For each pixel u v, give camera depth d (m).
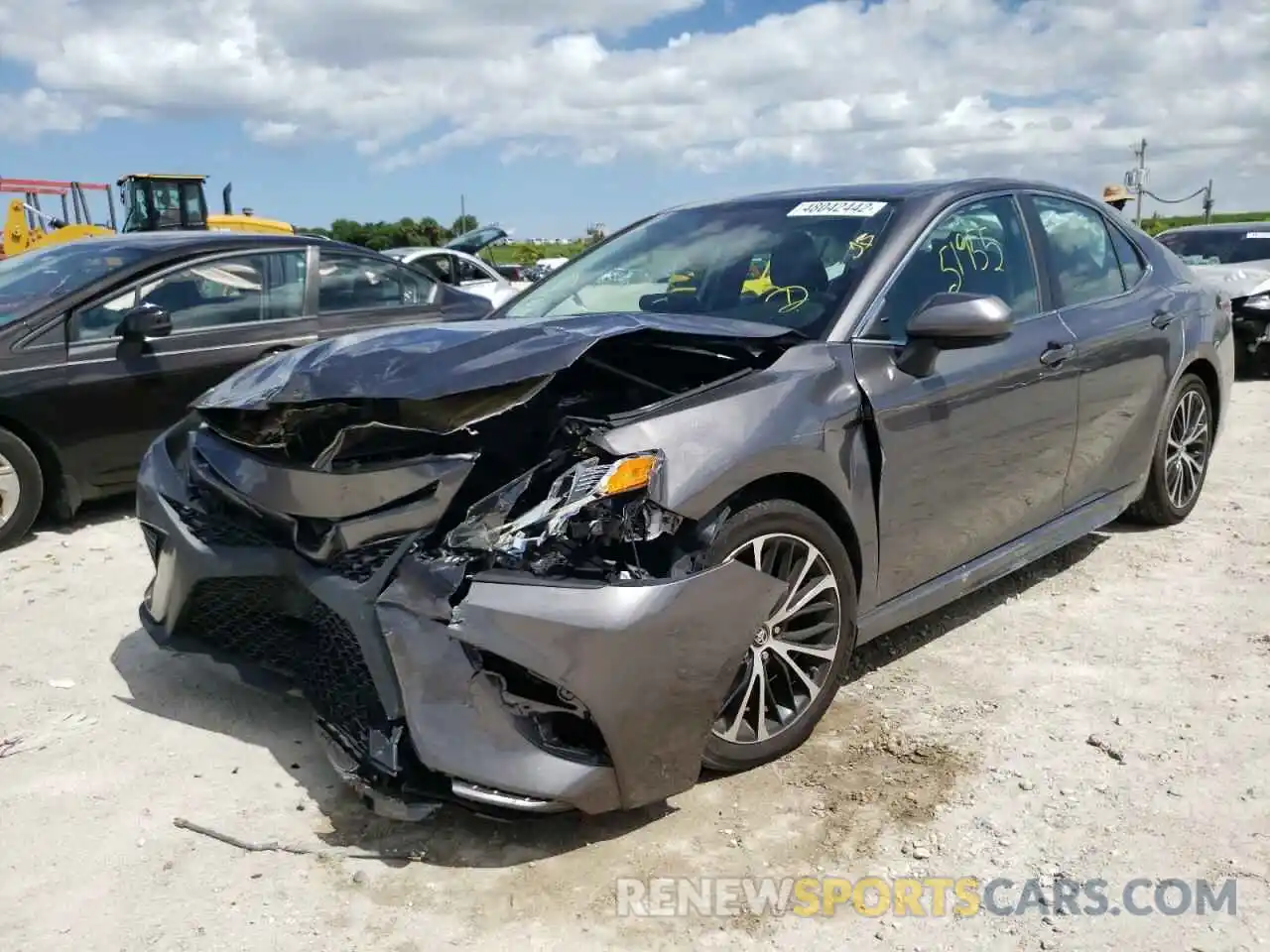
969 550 3.97
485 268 15.12
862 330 3.54
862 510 3.41
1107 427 4.64
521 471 3.00
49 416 5.68
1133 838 2.87
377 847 2.87
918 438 3.57
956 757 3.29
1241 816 2.96
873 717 3.55
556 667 2.65
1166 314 5.02
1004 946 2.48
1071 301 4.50
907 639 4.19
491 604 2.67
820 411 3.25
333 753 2.96
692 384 3.39
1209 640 4.12
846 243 3.87
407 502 2.91
